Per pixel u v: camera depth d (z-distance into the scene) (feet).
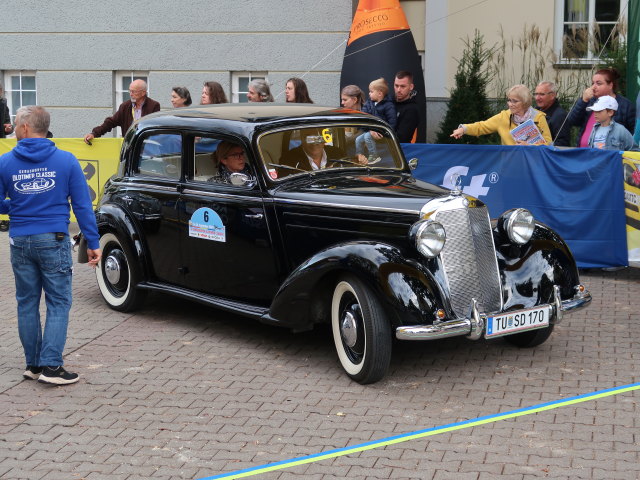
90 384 19.24
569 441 15.93
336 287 19.30
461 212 18.84
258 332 22.86
